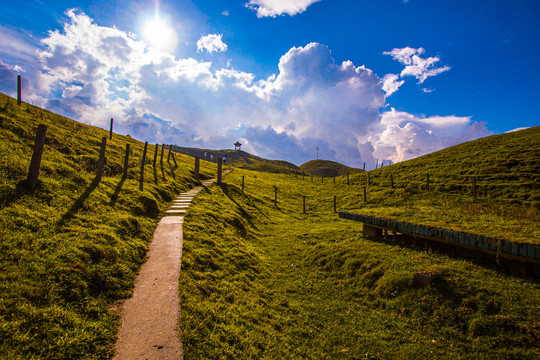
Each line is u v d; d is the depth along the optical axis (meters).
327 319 10.27
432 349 8.06
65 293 7.37
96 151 25.91
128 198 18.25
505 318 8.19
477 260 11.32
